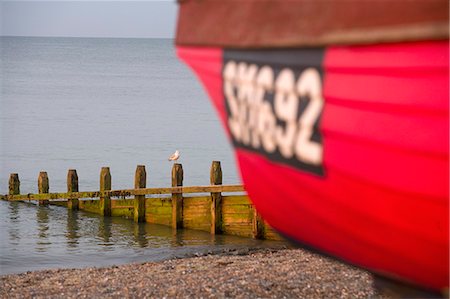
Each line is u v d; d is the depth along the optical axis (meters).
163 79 108.44
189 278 15.39
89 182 33.75
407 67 4.61
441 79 4.52
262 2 5.53
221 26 5.99
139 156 39.69
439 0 4.40
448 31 4.34
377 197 5.03
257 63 5.60
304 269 15.60
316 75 5.11
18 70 122.81
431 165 4.68
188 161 38.12
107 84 93.56
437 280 5.16
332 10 4.95
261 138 5.76
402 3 4.57
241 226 20.98
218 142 44.19
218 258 17.53
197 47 6.37
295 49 5.21
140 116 57.34
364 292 13.75
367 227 5.28
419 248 5.01
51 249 20.06
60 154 40.22
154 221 22.80
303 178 5.49
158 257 18.75
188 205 21.88
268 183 6.00
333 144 5.12
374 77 4.78
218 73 6.12
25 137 46.00
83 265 18.14
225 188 21.11
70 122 53.28
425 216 4.82
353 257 5.80
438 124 4.59
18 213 25.09
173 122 53.50
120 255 19.23
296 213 5.97
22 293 14.70
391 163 4.84
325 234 5.84
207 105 67.44
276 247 19.20
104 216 24.11
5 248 20.14
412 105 4.64
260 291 14.20
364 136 4.90
